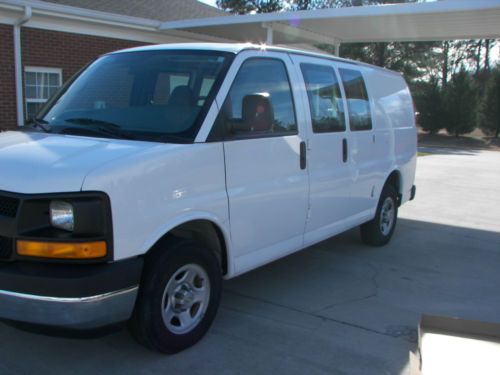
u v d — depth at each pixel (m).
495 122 34.56
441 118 35.06
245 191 3.94
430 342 3.43
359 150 5.61
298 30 13.91
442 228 8.02
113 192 3.00
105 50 13.25
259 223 4.14
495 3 10.05
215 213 3.68
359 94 5.73
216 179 3.69
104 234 2.97
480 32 13.55
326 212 5.04
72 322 2.90
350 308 4.62
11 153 3.27
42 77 12.09
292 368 3.52
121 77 4.23
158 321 3.38
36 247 2.91
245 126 3.89
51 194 2.91
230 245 3.88
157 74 4.09
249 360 3.60
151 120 3.74
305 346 3.85
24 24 11.52
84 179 2.93
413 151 7.29
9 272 2.91
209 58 4.05
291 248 4.60
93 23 12.77
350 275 5.56
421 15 11.28
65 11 11.84
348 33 14.20
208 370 3.44
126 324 3.40
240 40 16.64
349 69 5.64
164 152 3.34
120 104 4.03
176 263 3.44
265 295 4.87
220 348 3.74
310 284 5.23
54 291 2.87
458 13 10.94
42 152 3.26
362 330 4.17
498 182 13.52
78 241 2.91
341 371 3.52
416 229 7.89
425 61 37.25
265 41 16.53
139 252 3.15
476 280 5.57
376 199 6.20
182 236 3.63
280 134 4.31
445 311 4.65
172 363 3.50
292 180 4.45
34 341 3.72
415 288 5.24
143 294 3.31
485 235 7.64
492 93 34.75
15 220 2.93
